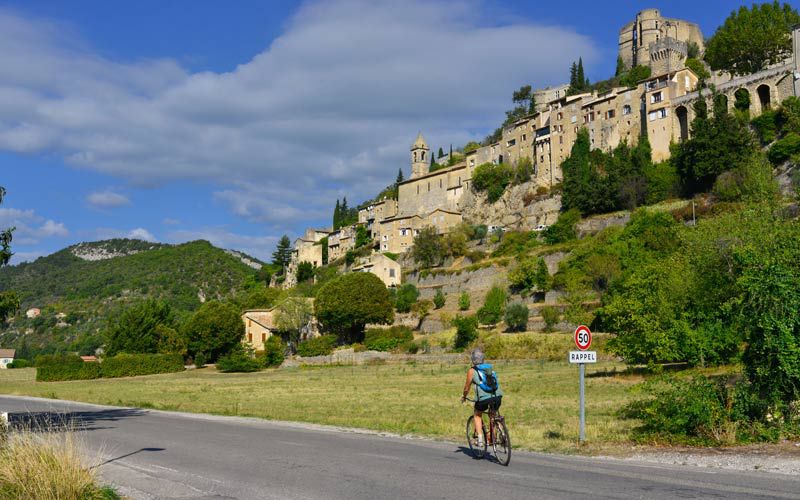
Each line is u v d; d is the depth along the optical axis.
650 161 113.81
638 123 121.25
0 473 12.02
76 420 27.78
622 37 180.12
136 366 88.62
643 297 46.41
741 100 106.31
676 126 113.25
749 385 18.84
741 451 16.20
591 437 19.44
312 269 170.88
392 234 153.50
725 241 40.44
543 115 141.62
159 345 99.94
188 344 101.19
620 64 176.88
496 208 142.75
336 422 26.39
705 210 91.44
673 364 51.81
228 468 15.48
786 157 90.88
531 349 75.81
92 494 11.93
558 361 69.31
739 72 127.25
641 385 20.39
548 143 136.25
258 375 78.94
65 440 13.35
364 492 12.23
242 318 107.69
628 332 47.56
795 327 18.39
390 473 14.16
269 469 15.16
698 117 103.12
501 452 15.15
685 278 43.91
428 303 109.44
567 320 80.56
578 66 179.25
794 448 16.14
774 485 12.22
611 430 20.72
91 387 62.53
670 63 146.62
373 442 19.92
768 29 125.06
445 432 22.27
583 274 88.31
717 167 96.94
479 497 11.46
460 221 150.00
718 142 97.44
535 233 118.94
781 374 18.23
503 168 146.38
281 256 199.88
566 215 113.81
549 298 92.38
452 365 75.19
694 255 44.72
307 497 11.99
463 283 113.44
